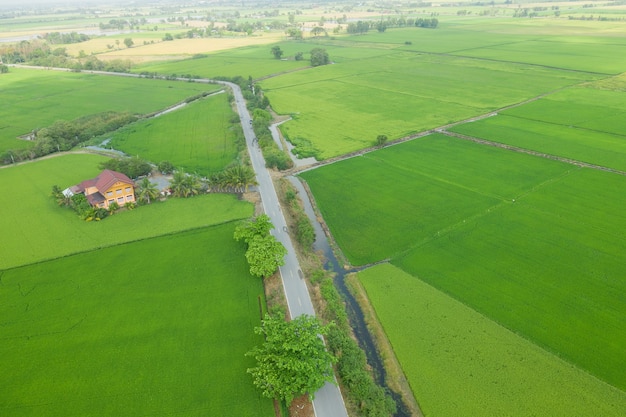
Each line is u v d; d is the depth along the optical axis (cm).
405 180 12862
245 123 18700
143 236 10281
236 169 12325
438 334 7338
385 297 8244
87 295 8388
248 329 7494
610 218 10450
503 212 10862
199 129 18288
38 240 10231
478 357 6862
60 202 11675
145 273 8981
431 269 8938
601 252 9200
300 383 5972
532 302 7912
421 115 19038
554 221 10394
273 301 8150
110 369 6794
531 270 8731
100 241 10125
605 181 12294
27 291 8525
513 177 12750
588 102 19738
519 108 19362
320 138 16788
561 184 12200
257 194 12325
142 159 15175
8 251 9831
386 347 7212
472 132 16625
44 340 7356
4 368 6850
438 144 15600
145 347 7181
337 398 6328
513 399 6175
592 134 15938
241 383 6525
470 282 8494
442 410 6112
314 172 13750
